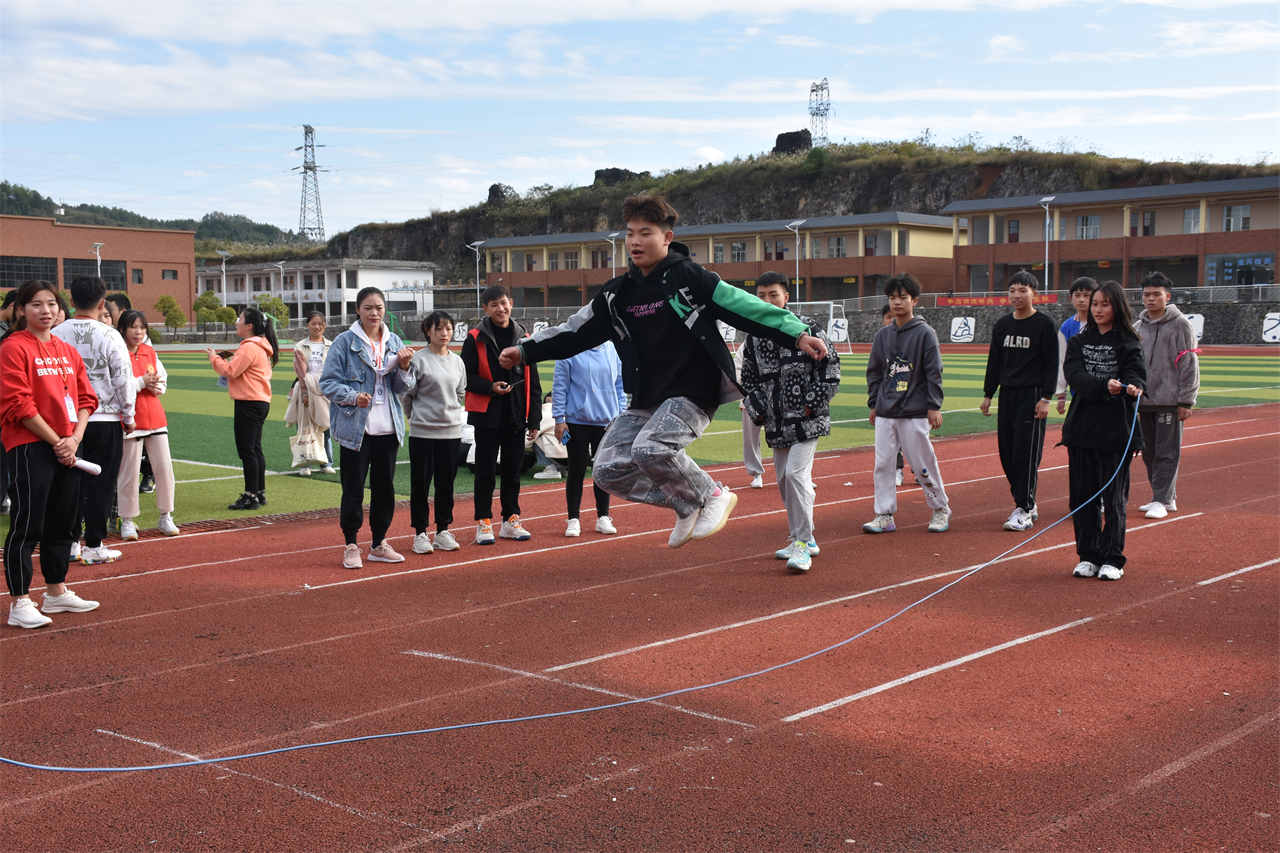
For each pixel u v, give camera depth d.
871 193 90.31
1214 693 4.98
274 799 3.93
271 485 12.42
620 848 3.53
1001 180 83.38
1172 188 58.19
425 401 8.38
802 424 7.61
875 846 3.53
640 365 5.19
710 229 72.06
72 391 6.52
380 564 8.08
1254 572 7.46
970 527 9.38
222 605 6.80
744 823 3.70
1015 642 5.84
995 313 55.91
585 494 11.70
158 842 3.60
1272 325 49.19
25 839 3.63
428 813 3.80
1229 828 3.63
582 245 79.50
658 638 5.96
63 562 6.60
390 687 5.16
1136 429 7.25
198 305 81.00
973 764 4.19
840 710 4.80
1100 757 4.24
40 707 4.92
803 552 7.61
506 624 6.29
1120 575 7.32
